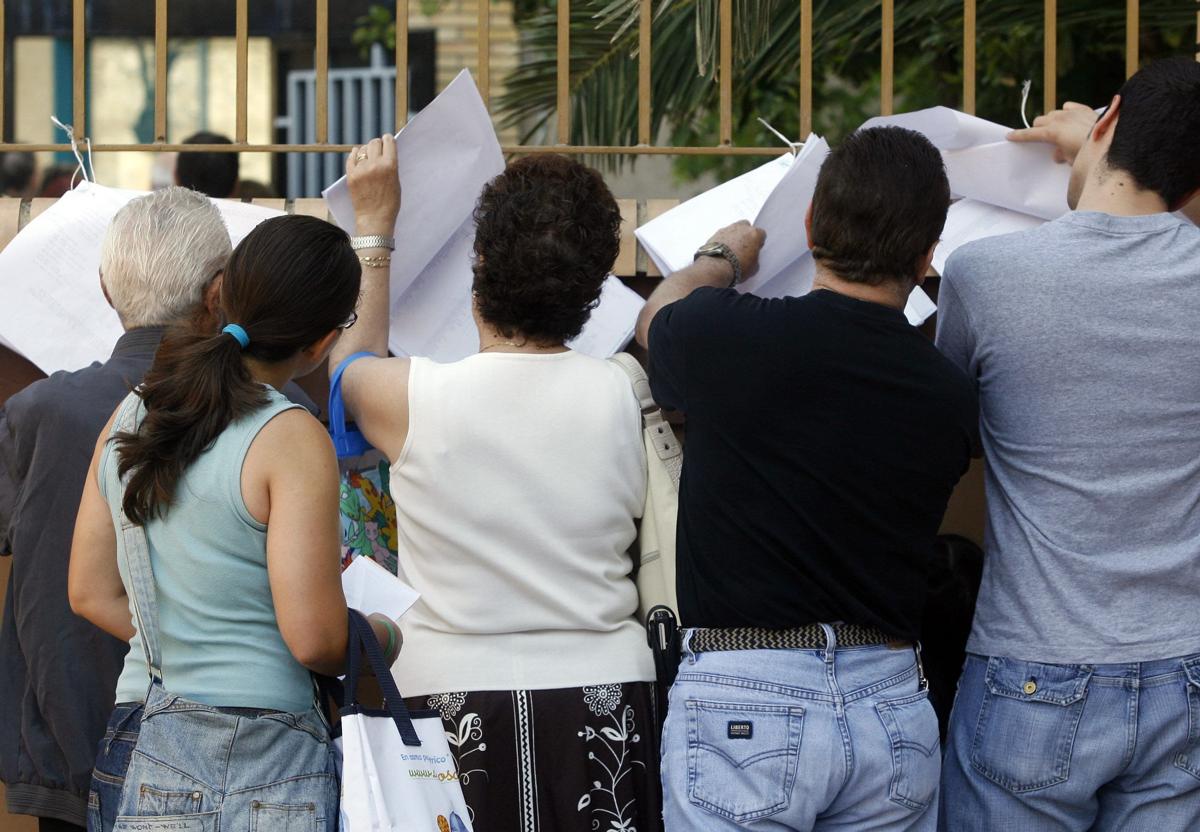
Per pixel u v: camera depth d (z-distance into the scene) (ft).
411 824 13.44
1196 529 15.43
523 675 15.34
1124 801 15.66
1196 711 15.06
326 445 13.96
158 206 16.81
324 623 13.48
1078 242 15.69
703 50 28.68
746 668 14.60
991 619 15.81
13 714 17.34
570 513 15.49
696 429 15.02
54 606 16.62
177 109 59.26
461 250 19.30
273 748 13.62
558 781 15.24
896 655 15.06
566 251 15.39
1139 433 15.28
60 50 59.36
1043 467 15.55
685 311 15.25
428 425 15.37
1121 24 32.71
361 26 57.77
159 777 13.50
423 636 15.61
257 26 58.65
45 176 58.90
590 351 19.63
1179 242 15.67
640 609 16.62
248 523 13.62
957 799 16.16
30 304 18.90
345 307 14.57
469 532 15.38
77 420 16.51
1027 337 15.56
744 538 14.73
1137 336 15.30
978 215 20.02
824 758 14.35
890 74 21.33
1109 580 15.15
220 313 14.96
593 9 31.48
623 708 15.51
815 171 18.01
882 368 14.73
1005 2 31.35
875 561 14.82
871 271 15.02
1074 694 15.10
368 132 57.93
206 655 13.65
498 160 18.52
